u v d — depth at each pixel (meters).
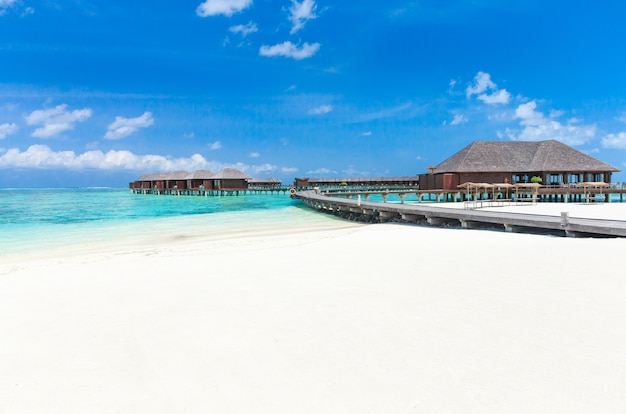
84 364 4.50
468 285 7.23
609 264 8.49
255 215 30.47
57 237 18.06
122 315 6.11
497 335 4.97
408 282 7.57
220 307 6.38
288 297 6.81
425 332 5.12
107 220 26.66
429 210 20.00
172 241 16.42
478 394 3.66
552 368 4.11
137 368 4.38
